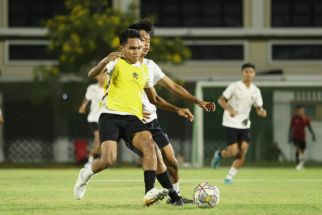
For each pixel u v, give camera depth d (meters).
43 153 117.62
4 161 115.94
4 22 117.00
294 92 95.38
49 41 107.12
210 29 118.56
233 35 118.56
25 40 116.62
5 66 116.31
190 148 112.44
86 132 117.00
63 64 102.31
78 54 101.38
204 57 118.75
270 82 94.00
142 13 118.56
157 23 118.69
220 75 118.56
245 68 53.66
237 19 119.44
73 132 117.19
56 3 118.00
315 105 96.12
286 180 56.38
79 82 102.38
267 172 73.69
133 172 72.94
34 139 117.62
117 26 101.50
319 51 119.12
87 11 102.00
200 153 89.44
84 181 30.91
